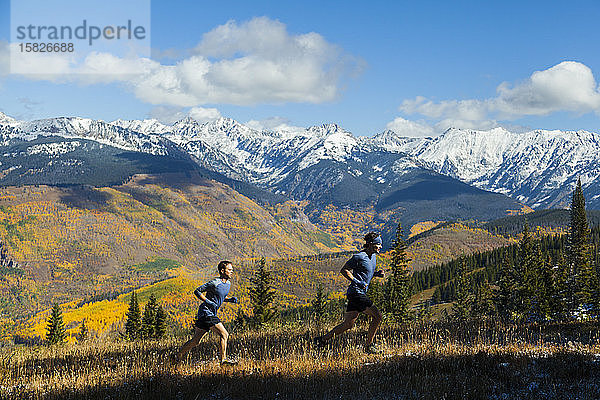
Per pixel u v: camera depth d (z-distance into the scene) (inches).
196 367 316.2
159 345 511.2
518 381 255.3
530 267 2591.0
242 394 249.8
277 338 470.0
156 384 270.7
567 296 1440.7
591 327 487.8
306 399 235.6
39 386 283.4
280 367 296.8
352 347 364.2
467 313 2659.9
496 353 322.7
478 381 251.1
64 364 389.1
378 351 353.1
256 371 288.8
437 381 254.8
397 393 241.8
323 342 374.0
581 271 2196.1
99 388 264.1
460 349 342.6
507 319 592.1
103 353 451.8
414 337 432.5
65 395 257.3
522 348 343.3
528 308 1418.6
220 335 355.9
